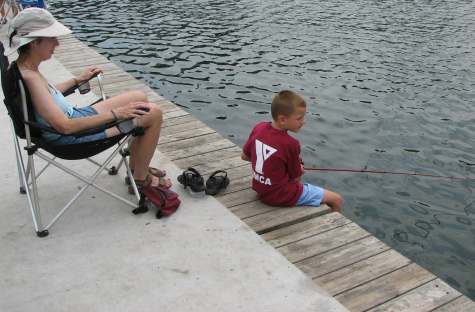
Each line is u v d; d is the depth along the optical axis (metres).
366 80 9.80
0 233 3.34
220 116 8.05
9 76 2.96
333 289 2.94
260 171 3.72
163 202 3.52
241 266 3.06
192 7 16.50
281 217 3.65
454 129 7.73
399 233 5.10
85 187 3.36
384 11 16.09
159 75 9.89
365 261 3.20
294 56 11.24
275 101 3.60
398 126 7.77
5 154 4.46
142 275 2.97
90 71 3.91
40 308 2.71
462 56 11.40
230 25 14.03
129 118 3.25
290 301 2.79
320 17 15.12
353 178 6.16
